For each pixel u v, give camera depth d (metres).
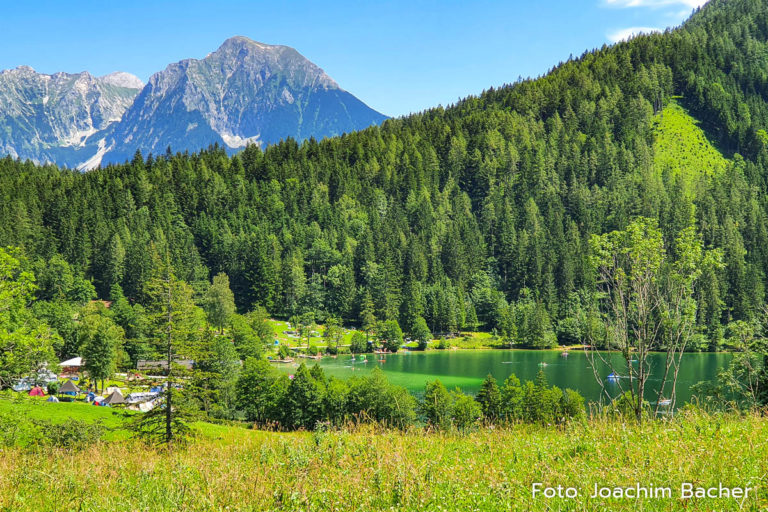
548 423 13.20
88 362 73.94
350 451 9.37
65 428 26.17
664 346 18.77
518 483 7.06
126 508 7.29
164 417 28.69
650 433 10.12
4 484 9.21
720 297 131.00
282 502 6.97
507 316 141.00
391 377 91.31
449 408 40.81
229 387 59.84
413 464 7.98
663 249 18.91
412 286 150.38
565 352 123.62
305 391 51.22
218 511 6.67
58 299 125.06
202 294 141.75
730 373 24.75
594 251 20.14
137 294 138.88
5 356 32.06
